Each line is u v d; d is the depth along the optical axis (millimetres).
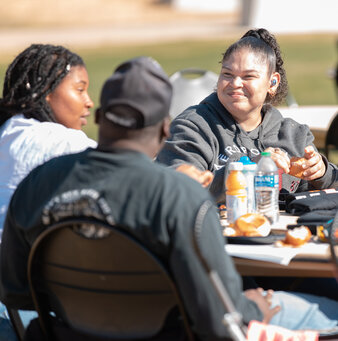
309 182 9531
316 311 6547
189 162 9164
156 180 5434
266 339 5816
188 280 5297
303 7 34562
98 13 119625
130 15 119438
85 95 8555
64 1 126875
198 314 5348
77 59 8469
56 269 5859
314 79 45094
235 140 9477
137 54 62250
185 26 98188
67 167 5789
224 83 9305
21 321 6914
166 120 5844
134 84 5562
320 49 63750
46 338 6172
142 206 5379
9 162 7793
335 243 6527
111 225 5418
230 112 9477
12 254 6172
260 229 7016
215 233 5391
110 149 5648
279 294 6801
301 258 6367
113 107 5578
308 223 7363
